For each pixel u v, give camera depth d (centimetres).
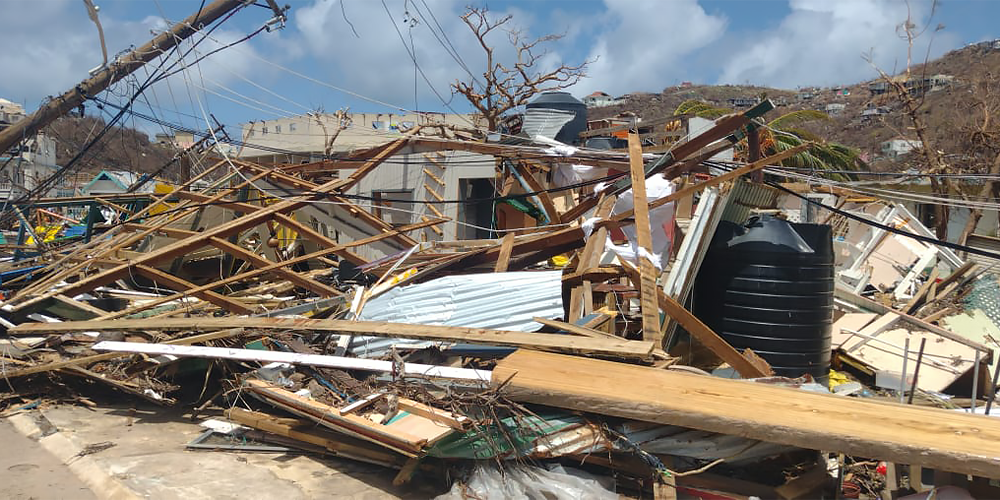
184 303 1022
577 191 1630
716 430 476
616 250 866
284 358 667
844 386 812
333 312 896
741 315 909
